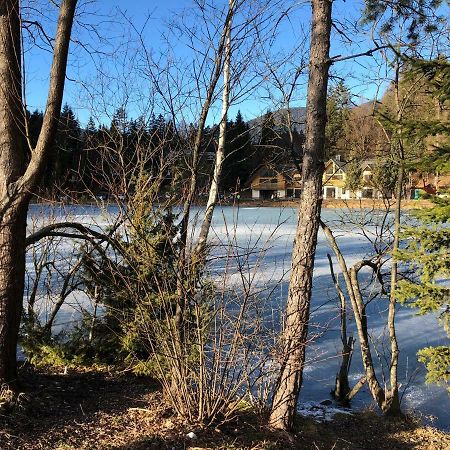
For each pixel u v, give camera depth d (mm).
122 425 4793
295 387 5316
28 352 6578
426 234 5297
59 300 7109
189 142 6234
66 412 4980
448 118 5590
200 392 4895
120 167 5707
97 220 7816
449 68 5160
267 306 6516
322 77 5348
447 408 7609
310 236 5305
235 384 5035
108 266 6039
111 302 6406
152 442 4406
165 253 5555
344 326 7770
